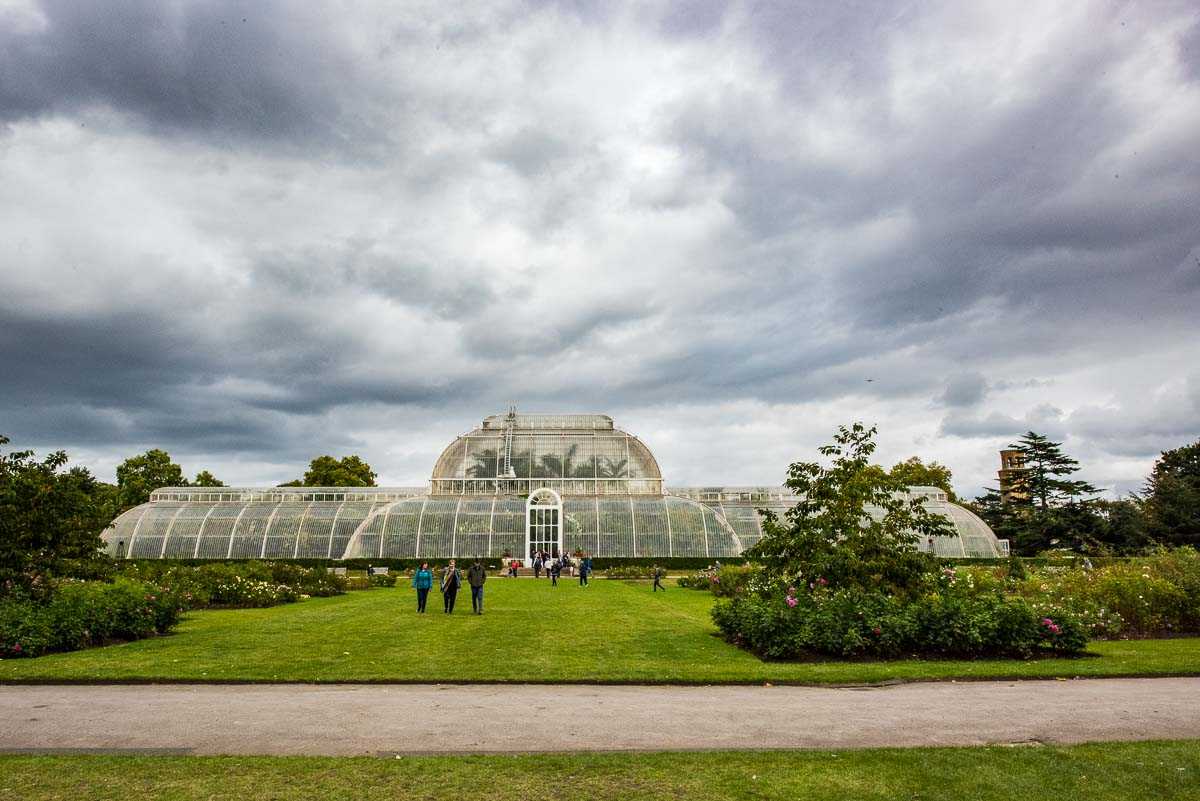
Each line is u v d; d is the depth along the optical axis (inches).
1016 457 4409.5
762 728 602.2
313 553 3351.4
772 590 1152.8
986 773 485.7
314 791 451.2
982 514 4347.9
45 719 634.2
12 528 1091.9
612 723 617.9
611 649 1005.2
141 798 439.5
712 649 1007.6
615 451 3961.6
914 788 459.2
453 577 1510.8
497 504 3464.6
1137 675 852.0
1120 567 1333.7
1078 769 493.7
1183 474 4128.9
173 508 3513.8
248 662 905.5
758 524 3580.2
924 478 4594.0
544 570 3147.1
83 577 1195.3
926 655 960.9
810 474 1192.2
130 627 1097.4
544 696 730.8
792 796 445.4
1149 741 559.8
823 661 923.4
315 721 625.0
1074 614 1046.4
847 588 1104.8
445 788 457.1
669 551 3331.7
